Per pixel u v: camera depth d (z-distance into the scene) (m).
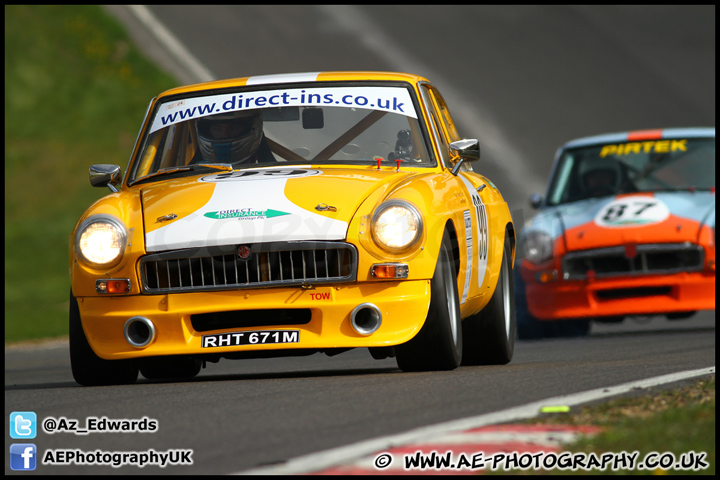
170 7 117.31
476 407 14.70
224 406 15.56
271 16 117.00
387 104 22.38
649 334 34.28
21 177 88.06
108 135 95.19
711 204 34.25
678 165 36.62
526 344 33.22
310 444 12.34
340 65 105.38
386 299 18.64
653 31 122.19
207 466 11.38
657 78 109.19
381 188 19.58
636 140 38.06
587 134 94.62
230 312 18.84
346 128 21.92
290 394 16.72
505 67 110.75
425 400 15.48
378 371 21.02
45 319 54.88
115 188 22.23
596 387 16.53
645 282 33.41
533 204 37.66
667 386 16.47
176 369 23.25
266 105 22.34
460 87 104.44
